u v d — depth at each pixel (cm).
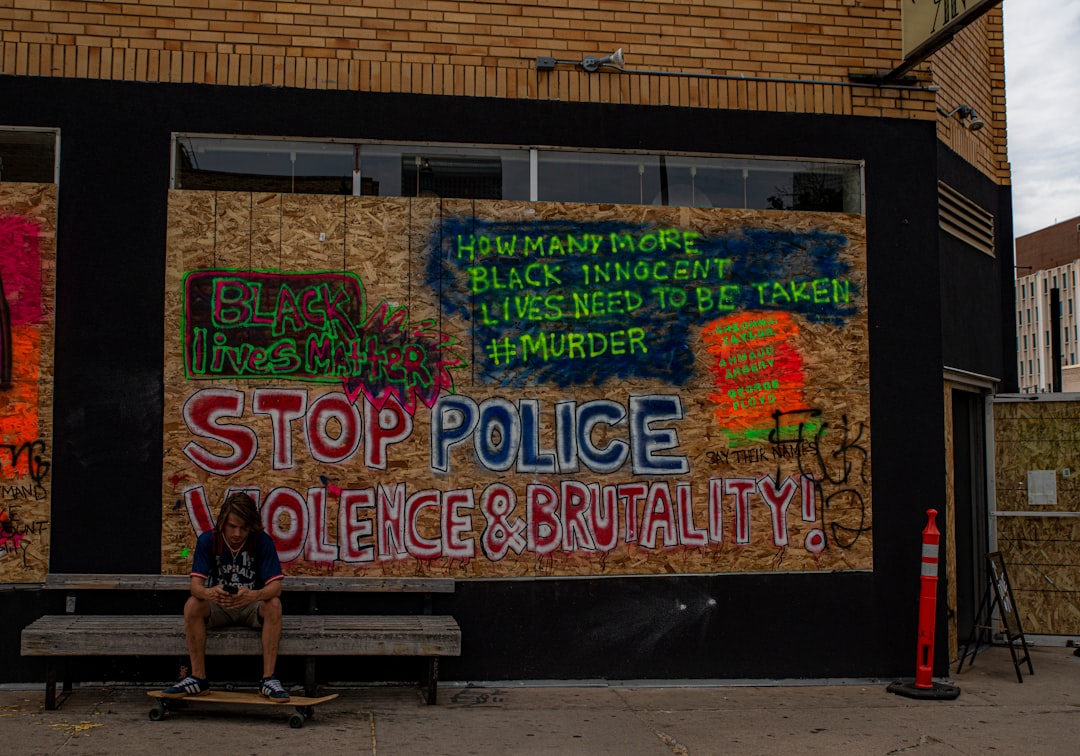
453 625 660
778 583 747
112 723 591
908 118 798
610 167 762
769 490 752
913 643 761
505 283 734
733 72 778
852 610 755
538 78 751
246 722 601
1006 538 951
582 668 722
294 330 709
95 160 700
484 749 560
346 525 704
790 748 584
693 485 743
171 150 709
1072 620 932
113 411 689
